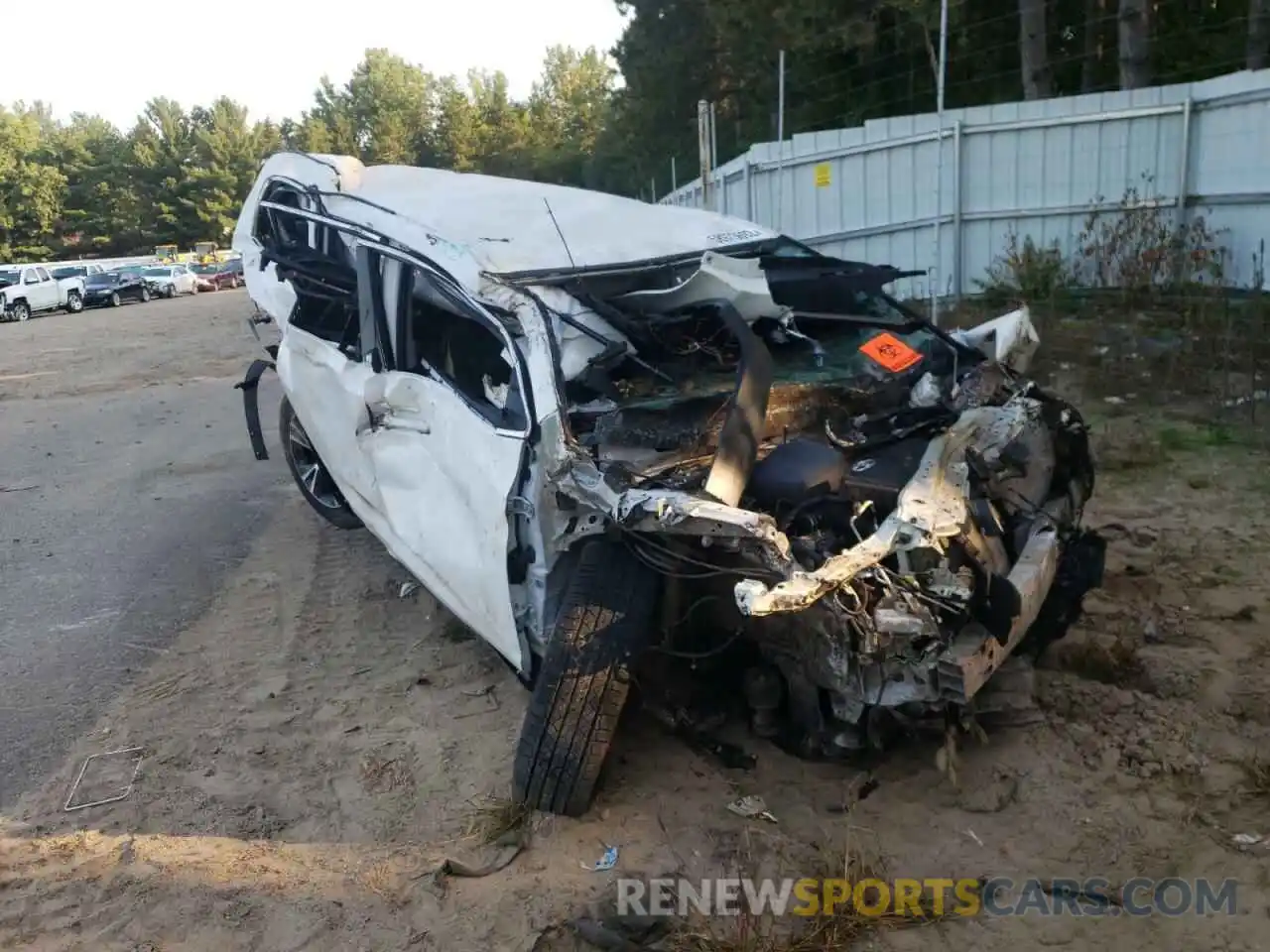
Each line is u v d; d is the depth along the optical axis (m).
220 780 3.79
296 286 5.54
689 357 4.16
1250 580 4.73
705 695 3.93
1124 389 7.97
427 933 2.96
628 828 3.37
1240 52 14.81
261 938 2.98
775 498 3.40
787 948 2.79
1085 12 16.06
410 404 4.26
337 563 5.93
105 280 35.19
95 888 3.23
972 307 10.82
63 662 4.82
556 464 3.36
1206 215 10.05
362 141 82.56
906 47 17.92
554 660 3.32
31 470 8.80
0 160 67.31
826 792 3.48
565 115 71.50
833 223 13.21
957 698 3.04
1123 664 4.04
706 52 26.30
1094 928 2.81
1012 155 11.39
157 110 75.31
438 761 3.83
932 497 3.16
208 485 7.83
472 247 4.19
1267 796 3.26
